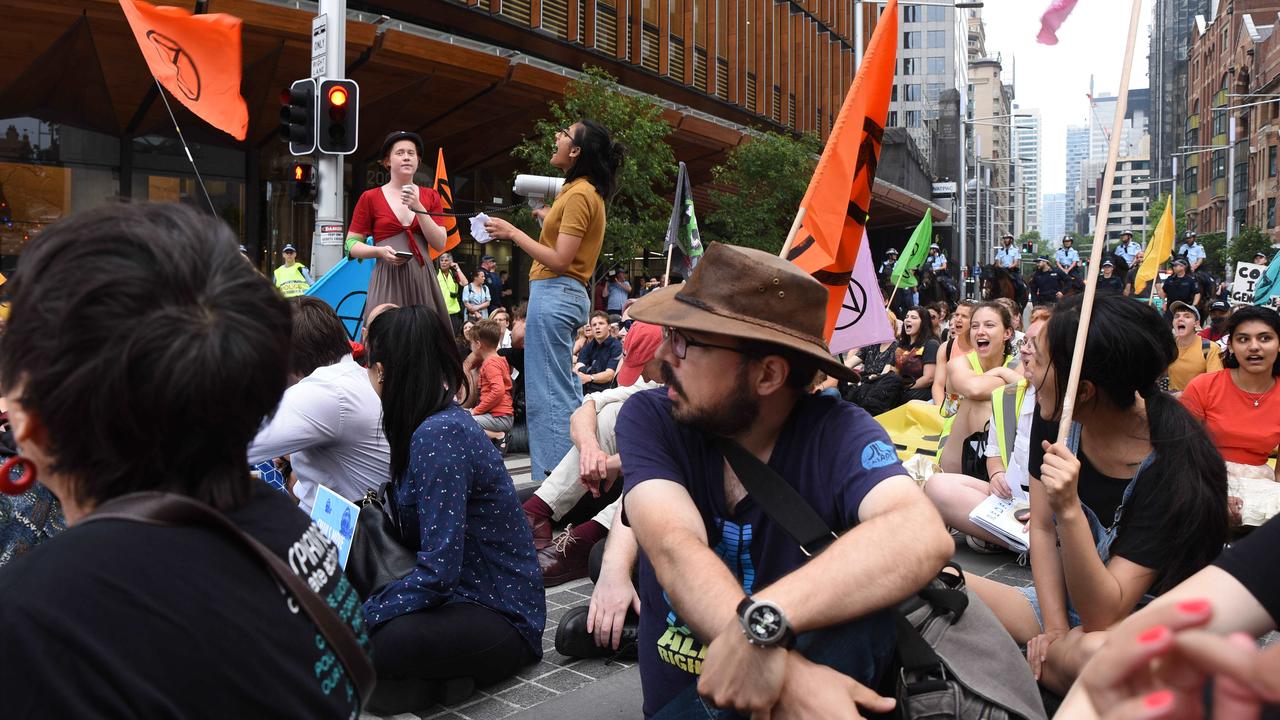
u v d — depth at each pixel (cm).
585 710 340
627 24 2602
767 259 202
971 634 206
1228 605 130
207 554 113
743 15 3281
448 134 2250
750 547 210
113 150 1884
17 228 1773
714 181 2894
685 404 204
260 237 2084
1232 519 496
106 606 104
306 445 368
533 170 2038
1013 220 17488
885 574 178
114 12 1538
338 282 627
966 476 545
